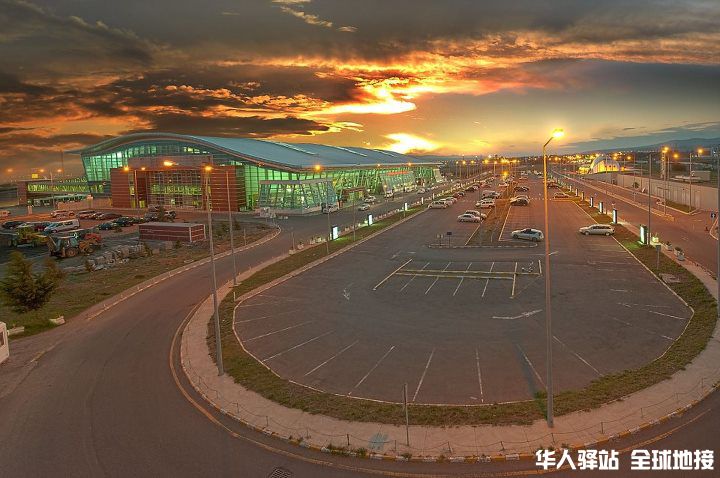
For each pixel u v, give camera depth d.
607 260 44.81
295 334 28.19
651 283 36.25
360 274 42.69
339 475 15.05
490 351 24.38
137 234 76.38
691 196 82.38
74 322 32.81
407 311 31.47
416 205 106.38
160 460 16.17
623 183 139.62
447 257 49.25
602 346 24.52
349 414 18.55
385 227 72.00
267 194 98.50
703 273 37.75
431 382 21.19
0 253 64.06
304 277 42.28
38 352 27.27
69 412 19.89
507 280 38.50
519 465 15.15
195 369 23.73
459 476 14.77
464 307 31.83
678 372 20.95
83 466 15.99
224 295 37.47
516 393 19.86
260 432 17.70
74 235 64.56
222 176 105.19
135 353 26.53
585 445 15.94
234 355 25.41
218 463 15.88
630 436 16.50
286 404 19.62
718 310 27.97
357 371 22.69
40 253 63.34
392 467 15.32
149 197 119.31
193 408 19.86
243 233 72.81
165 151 119.69
